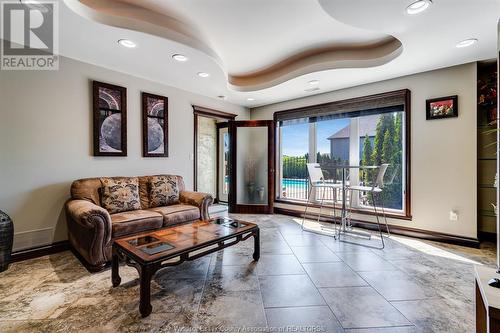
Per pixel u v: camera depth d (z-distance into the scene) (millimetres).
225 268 2418
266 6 2137
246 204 5113
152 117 3711
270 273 2311
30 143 2648
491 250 2877
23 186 2605
